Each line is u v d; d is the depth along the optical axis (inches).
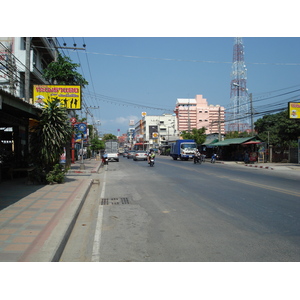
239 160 1509.6
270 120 2130.9
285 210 323.0
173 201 382.9
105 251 198.1
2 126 611.8
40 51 1128.8
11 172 555.2
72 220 261.3
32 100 660.7
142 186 537.3
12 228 232.1
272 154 1392.7
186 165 1159.6
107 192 471.5
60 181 518.0
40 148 492.7
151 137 4478.3
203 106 4291.3
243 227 255.3
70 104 752.3
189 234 235.9
